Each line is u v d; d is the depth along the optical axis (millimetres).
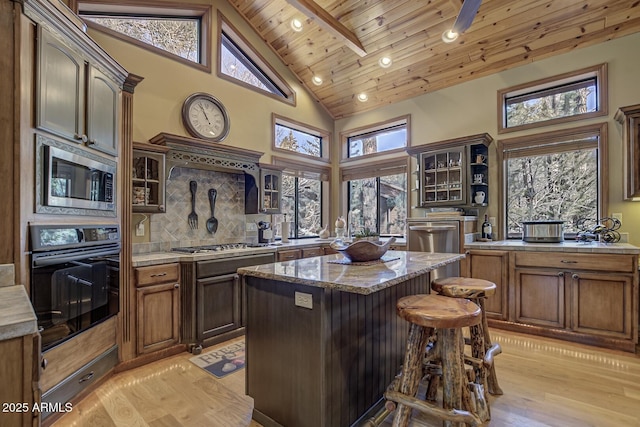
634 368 2488
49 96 1791
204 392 2197
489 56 3850
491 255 3471
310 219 5344
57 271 1859
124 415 1928
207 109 3775
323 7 3809
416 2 3527
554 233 3379
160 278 2738
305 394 1658
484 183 3965
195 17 3902
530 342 3027
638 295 2775
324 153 5551
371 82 4723
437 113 4492
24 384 922
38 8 1716
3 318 960
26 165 1669
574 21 3268
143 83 3287
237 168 3768
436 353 1850
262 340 1878
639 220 3174
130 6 3320
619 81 3289
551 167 3725
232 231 4078
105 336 2305
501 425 1803
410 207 4703
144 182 3008
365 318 1904
